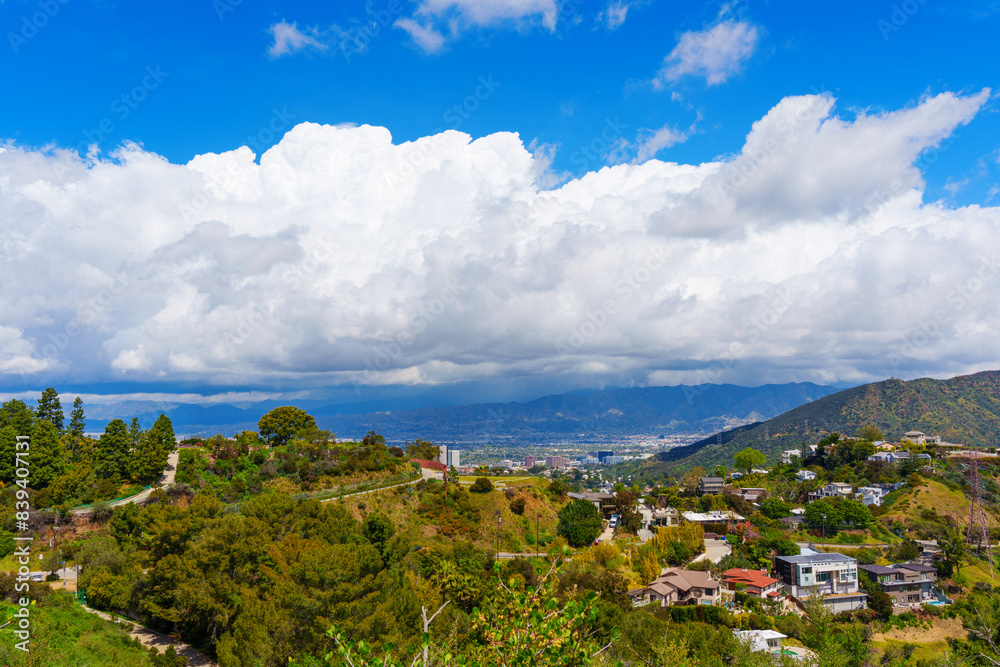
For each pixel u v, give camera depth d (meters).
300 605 34.94
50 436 69.56
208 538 44.38
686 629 45.97
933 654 60.00
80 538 55.72
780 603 66.19
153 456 71.88
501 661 11.22
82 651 35.75
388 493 74.31
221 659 35.97
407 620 37.03
